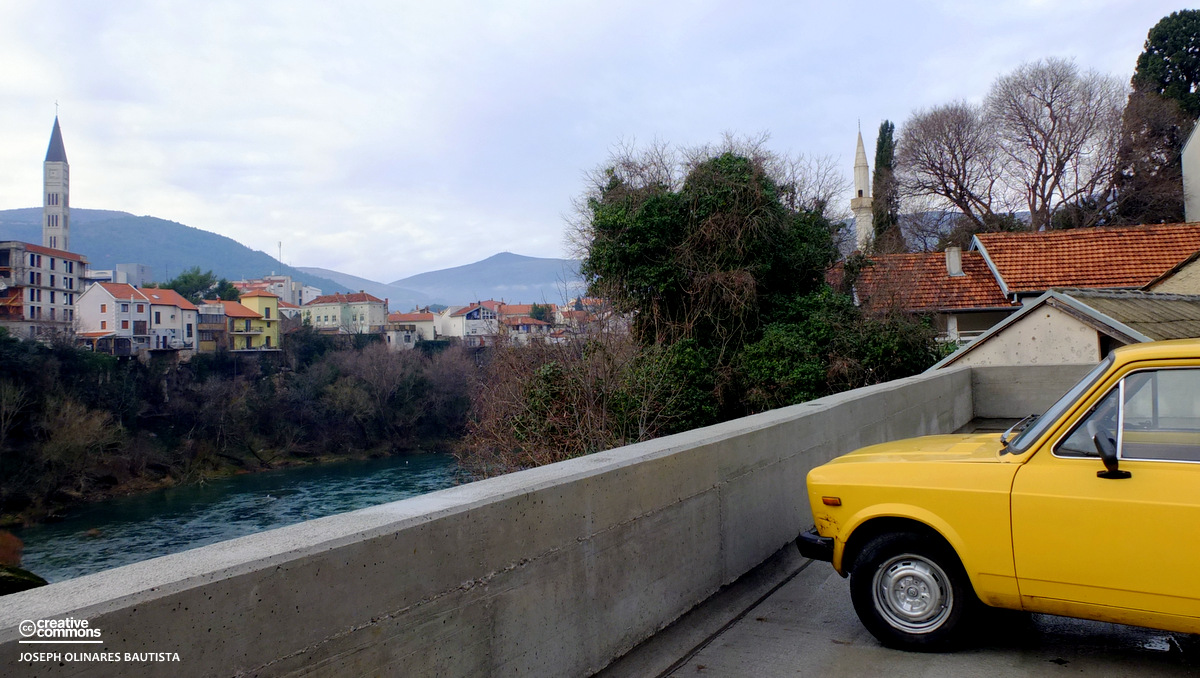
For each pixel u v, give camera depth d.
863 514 4.50
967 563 4.18
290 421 73.56
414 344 106.88
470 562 3.39
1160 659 4.19
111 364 67.31
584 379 18.17
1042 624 4.79
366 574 2.90
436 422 77.81
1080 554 3.87
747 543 5.93
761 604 5.33
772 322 20.55
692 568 5.18
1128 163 44.88
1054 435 4.08
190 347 96.31
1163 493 3.70
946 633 4.30
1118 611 3.80
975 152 50.34
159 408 68.75
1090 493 3.86
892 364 19.39
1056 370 13.42
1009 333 16.91
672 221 20.11
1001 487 4.11
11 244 89.94
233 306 114.31
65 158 158.00
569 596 4.00
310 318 139.62
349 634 2.82
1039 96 47.78
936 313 25.56
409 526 3.11
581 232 21.70
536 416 18.50
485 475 19.55
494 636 3.48
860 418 8.48
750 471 6.06
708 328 20.78
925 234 52.59
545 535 3.86
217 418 69.69
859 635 4.71
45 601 2.19
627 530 4.52
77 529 48.09
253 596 2.52
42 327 70.62
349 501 55.06
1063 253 27.58
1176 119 44.41
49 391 58.50
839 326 19.56
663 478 4.93
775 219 20.83
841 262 25.55
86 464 57.53
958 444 4.88
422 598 3.13
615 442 17.44
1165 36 47.72
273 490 59.94
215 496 58.00
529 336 21.59
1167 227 27.02
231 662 2.44
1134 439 3.88
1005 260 28.05
